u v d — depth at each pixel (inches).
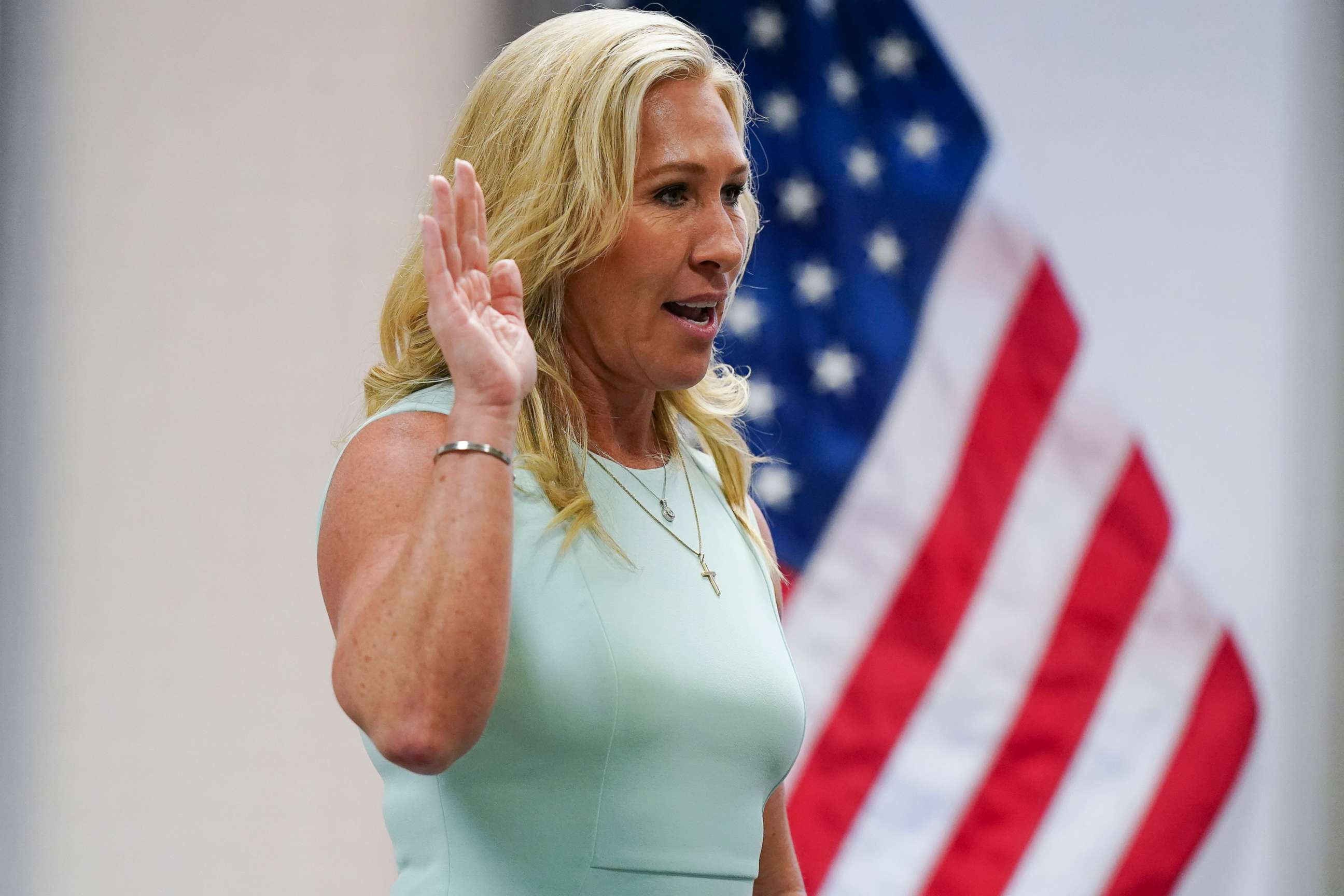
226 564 319.6
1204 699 389.7
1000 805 376.5
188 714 315.3
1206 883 392.5
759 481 371.2
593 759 152.6
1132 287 399.5
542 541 158.4
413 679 129.5
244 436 323.0
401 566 133.8
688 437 213.5
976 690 377.1
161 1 325.7
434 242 140.1
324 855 320.2
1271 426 403.2
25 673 307.7
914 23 391.9
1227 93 410.6
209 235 324.5
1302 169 412.5
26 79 315.9
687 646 161.5
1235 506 398.9
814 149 379.6
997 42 398.3
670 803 156.1
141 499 316.5
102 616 312.7
